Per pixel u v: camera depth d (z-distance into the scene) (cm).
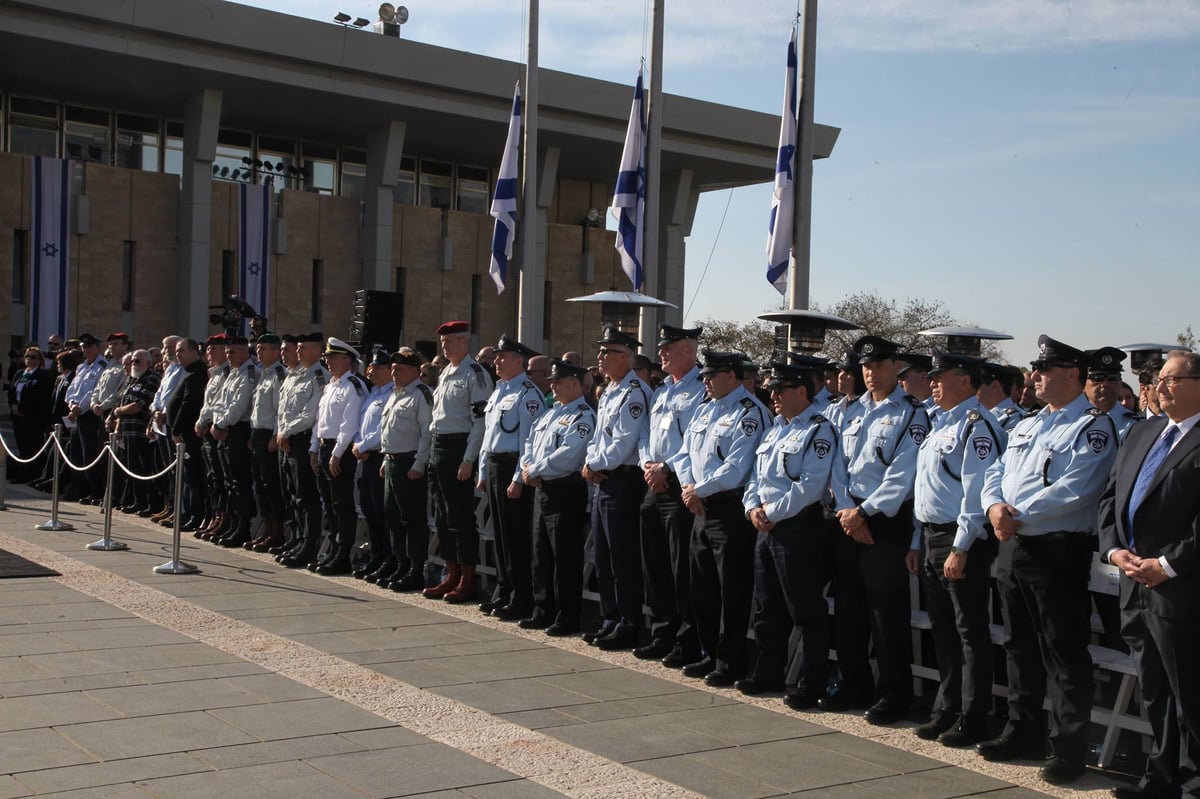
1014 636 586
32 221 2959
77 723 576
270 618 849
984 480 595
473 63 3206
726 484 707
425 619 873
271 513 1169
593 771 530
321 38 2973
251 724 585
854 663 671
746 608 721
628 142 1564
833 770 548
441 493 948
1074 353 573
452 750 554
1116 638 662
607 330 822
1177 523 502
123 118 3275
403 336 3566
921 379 679
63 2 2650
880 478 656
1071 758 545
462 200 3934
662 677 727
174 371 1366
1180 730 513
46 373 1773
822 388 855
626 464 804
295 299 3384
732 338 4394
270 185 3325
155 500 1414
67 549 1123
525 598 888
